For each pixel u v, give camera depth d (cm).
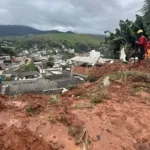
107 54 2408
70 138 352
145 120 451
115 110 484
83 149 334
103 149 346
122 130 404
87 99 548
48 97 559
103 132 386
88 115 439
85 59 2577
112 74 866
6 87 1532
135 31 1579
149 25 1611
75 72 2241
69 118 406
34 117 407
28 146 322
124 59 1571
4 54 8512
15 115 412
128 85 699
